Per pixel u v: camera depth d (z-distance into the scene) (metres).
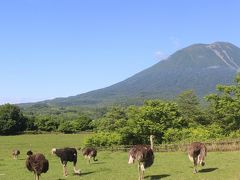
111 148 72.12
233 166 33.59
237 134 64.25
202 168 33.09
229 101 75.44
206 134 65.81
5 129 164.50
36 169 27.97
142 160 27.58
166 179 27.97
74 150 33.38
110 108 111.56
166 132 73.00
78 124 172.00
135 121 76.44
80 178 30.92
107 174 32.38
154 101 80.50
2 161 53.22
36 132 170.75
